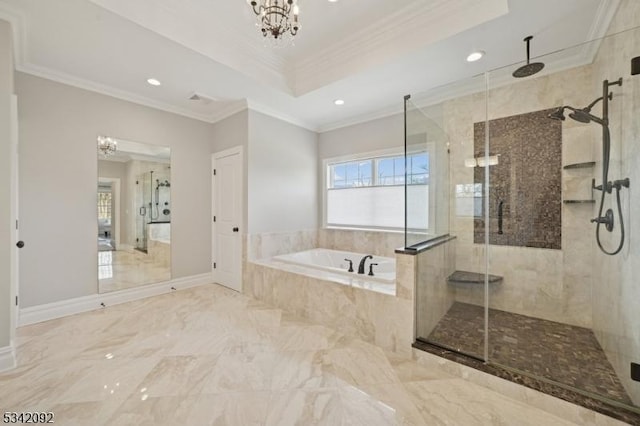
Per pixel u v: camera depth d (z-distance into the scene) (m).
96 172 3.00
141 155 3.36
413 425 1.40
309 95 3.22
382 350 2.15
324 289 2.57
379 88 3.03
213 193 4.09
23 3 1.77
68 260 2.81
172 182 3.67
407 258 2.07
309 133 4.39
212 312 2.91
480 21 1.96
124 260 3.23
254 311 2.94
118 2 1.88
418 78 2.79
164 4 2.10
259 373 1.83
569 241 2.45
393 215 3.78
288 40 2.63
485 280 2.58
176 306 3.08
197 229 3.94
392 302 2.13
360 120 4.01
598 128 2.17
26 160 2.56
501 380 1.66
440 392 1.66
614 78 1.89
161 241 3.57
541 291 2.58
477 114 2.85
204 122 4.01
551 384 1.56
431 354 1.93
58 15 1.88
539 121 2.55
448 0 2.06
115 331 2.44
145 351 2.10
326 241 4.44
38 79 2.62
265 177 3.71
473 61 2.46
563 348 2.00
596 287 2.24
